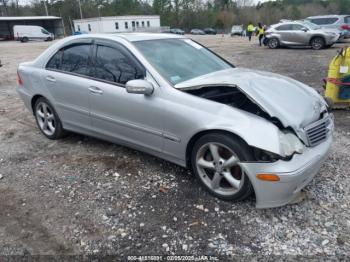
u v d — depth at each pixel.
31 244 2.66
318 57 13.19
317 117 3.04
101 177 3.62
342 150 4.11
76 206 3.12
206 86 3.13
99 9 80.12
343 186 3.28
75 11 73.38
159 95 3.29
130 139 3.71
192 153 3.19
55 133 4.66
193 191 3.27
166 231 2.73
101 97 3.77
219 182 3.08
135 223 2.84
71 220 2.92
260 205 2.80
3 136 5.06
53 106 4.47
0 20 47.00
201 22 75.31
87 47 4.02
